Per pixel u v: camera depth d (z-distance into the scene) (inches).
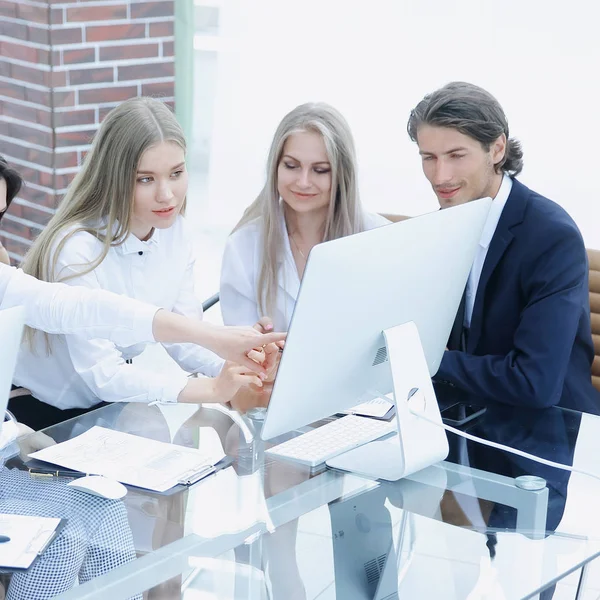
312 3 213.6
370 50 215.3
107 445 83.7
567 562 68.2
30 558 65.9
